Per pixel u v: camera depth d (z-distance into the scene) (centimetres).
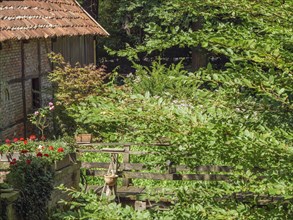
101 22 3856
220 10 508
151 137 485
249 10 492
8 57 1719
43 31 1842
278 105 489
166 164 552
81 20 2269
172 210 486
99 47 3822
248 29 516
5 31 1639
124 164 1277
